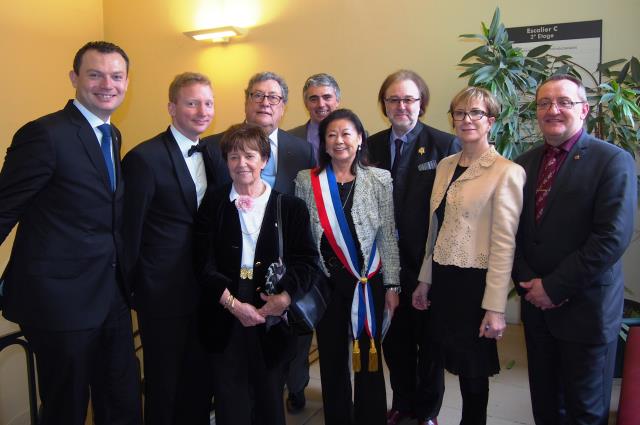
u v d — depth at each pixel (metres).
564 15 3.54
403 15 3.97
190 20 4.80
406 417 2.53
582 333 1.77
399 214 2.29
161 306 1.97
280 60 4.46
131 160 1.95
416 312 2.30
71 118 1.80
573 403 1.82
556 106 1.83
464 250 1.85
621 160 1.73
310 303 1.84
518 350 3.46
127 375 2.02
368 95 4.15
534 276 1.85
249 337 1.89
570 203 1.78
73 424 1.81
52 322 1.73
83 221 1.78
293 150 2.44
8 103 4.16
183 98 2.00
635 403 1.93
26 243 1.75
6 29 4.13
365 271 2.02
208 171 2.12
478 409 1.93
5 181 1.67
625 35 3.42
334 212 2.03
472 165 1.90
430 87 3.93
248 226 1.89
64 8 4.69
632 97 2.97
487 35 3.24
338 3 4.19
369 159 2.25
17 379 3.75
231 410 1.86
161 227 1.98
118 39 5.13
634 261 3.46
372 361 2.03
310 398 2.89
